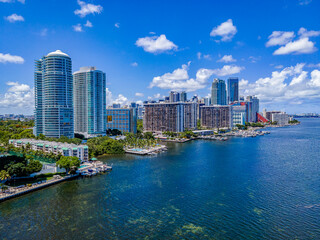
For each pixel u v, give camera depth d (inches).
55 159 7652.6
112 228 3946.9
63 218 4276.6
